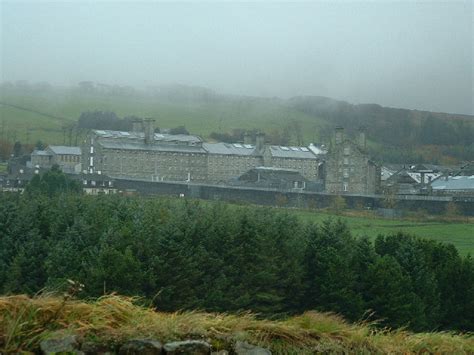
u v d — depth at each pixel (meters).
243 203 100.06
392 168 177.62
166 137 153.38
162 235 42.00
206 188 111.81
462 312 43.72
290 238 47.09
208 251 43.62
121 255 36.41
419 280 43.56
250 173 139.25
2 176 119.69
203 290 40.62
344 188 135.25
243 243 44.12
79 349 7.57
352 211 92.69
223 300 39.94
